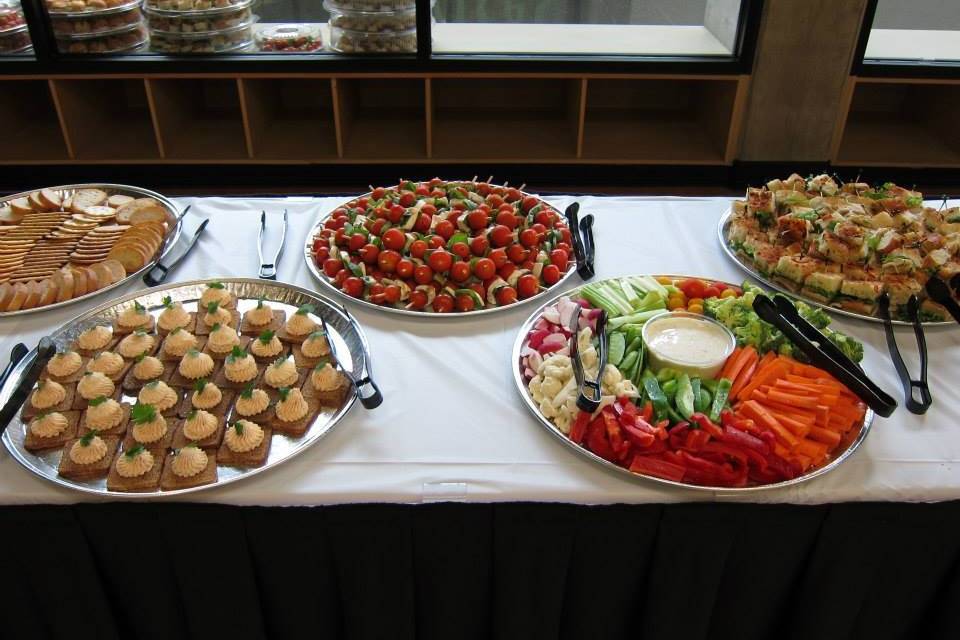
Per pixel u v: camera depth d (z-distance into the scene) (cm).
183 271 133
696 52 291
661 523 90
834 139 303
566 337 110
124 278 128
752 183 311
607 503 90
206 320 115
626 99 347
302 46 287
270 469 91
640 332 108
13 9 276
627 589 99
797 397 96
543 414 98
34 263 134
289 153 309
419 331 117
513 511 90
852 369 98
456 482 90
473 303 120
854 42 280
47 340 108
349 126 322
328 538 92
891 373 108
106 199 159
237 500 89
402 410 101
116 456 93
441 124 334
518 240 132
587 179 314
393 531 91
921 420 99
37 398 99
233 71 280
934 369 109
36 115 335
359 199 149
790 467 90
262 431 95
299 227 148
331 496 89
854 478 91
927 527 92
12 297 121
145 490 89
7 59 277
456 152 312
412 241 127
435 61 279
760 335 107
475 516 91
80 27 273
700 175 313
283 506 90
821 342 103
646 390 98
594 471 92
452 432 97
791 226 131
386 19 274
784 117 297
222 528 90
